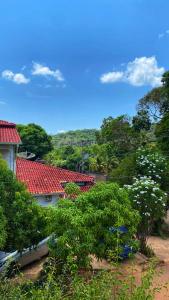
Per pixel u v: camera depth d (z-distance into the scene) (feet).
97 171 154.71
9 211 56.44
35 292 24.30
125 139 153.07
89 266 49.34
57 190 85.76
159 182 90.89
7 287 25.13
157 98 144.97
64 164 164.04
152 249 78.07
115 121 155.94
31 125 189.88
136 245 57.11
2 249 56.90
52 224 51.62
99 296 23.85
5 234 51.11
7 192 57.52
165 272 59.82
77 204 53.83
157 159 92.89
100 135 169.58
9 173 58.80
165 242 88.63
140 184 75.92
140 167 92.27
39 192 82.84
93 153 164.45
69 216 50.85
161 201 75.66
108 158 154.30
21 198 57.62
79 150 176.55
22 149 183.83
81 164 162.20
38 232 57.72
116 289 26.20
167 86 137.80
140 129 152.46
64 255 48.70
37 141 185.78
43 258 70.18
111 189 55.72
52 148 194.08
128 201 57.41
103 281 25.35
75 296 24.49
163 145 117.91
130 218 55.21
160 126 123.85
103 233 51.75
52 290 26.11
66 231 50.06
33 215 57.47
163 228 96.58
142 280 26.86
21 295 24.39
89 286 24.67
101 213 51.88
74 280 25.75
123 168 94.07
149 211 74.79
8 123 84.53
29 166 99.71
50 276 25.89
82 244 49.44
